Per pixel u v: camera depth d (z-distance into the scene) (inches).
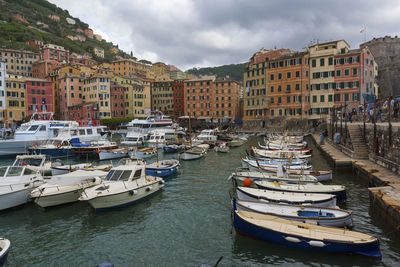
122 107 4333.2
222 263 476.4
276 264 467.5
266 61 3380.9
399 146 838.5
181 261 488.7
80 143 1704.0
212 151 1894.7
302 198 670.5
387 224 582.9
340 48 3024.1
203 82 4173.2
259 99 3449.8
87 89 4119.1
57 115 4350.4
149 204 773.3
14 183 744.3
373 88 3088.1
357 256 471.8
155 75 6614.2
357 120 1756.9
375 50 3484.3
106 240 571.2
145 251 524.7
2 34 6176.2
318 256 480.4
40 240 575.8
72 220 673.6
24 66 5241.1
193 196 839.7
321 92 2997.0
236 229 567.5
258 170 1013.8
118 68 5546.3
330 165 1285.7
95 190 725.9
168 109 5039.4
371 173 861.2
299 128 3063.5
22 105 3722.9
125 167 816.9
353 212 674.2
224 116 4052.7
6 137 2016.5
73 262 494.0
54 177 784.9
